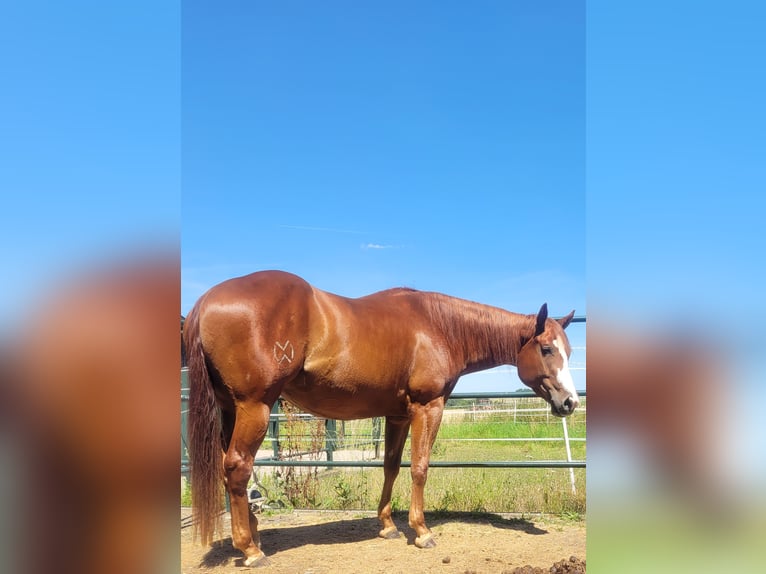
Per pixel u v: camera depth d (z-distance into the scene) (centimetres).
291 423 700
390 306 444
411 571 380
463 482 657
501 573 376
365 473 729
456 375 461
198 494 345
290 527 503
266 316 370
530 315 474
